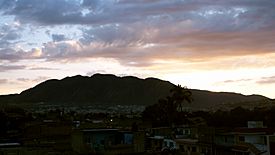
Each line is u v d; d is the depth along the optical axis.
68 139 68.00
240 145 56.91
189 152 62.41
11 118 97.00
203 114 124.50
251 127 64.88
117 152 57.88
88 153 55.69
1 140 68.69
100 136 67.25
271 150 52.34
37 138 69.12
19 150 50.12
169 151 60.81
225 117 92.12
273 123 84.19
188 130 75.31
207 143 60.38
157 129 81.81
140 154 56.91
